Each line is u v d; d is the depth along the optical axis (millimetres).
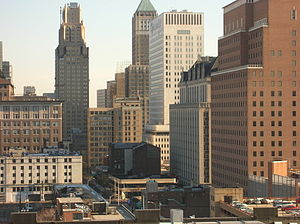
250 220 92312
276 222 89688
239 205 169625
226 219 90812
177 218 85250
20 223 83812
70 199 151625
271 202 174625
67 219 124438
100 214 132625
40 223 84562
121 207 143750
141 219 86312
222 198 189750
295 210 140375
